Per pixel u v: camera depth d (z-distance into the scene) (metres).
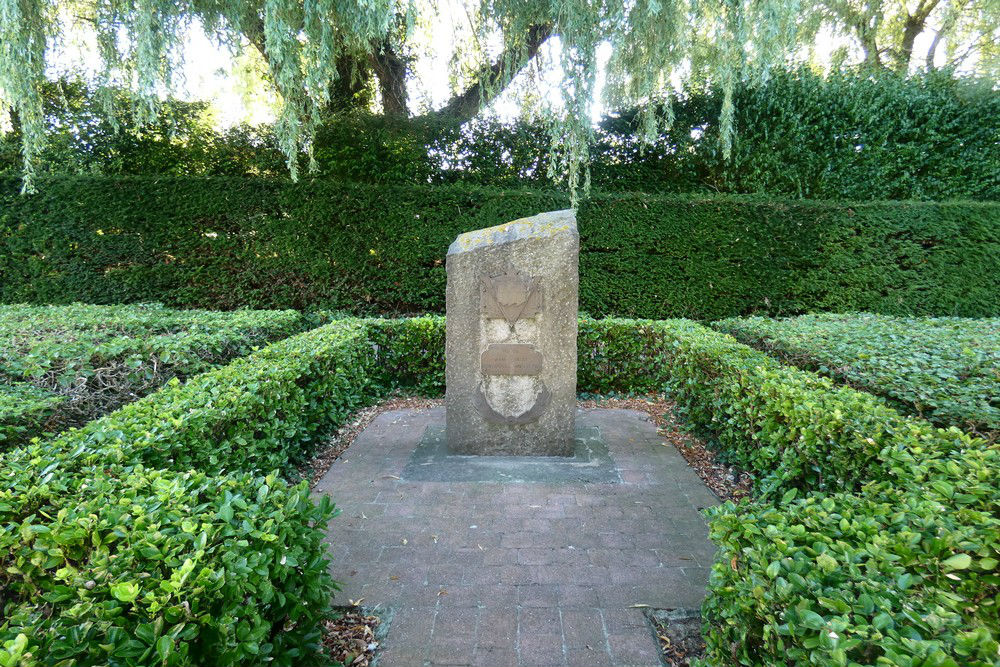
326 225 7.74
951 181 8.26
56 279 7.68
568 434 4.18
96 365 4.19
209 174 8.14
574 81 6.49
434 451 4.29
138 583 1.29
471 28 7.80
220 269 7.81
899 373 3.65
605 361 6.29
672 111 7.56
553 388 4.14
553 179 8.12
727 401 3.86
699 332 5.33
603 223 7.63
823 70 8.95
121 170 7.93
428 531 3.07
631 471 3.94
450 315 4.12
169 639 1.16
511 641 2.18
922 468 1.95
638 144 8.38
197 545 1.44
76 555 1.49
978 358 3.98
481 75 7.47
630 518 3.22
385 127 8.25
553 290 4.05
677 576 2.63
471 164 8.41
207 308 7.88
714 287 7.71
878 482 2.20
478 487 3.64
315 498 3.48
